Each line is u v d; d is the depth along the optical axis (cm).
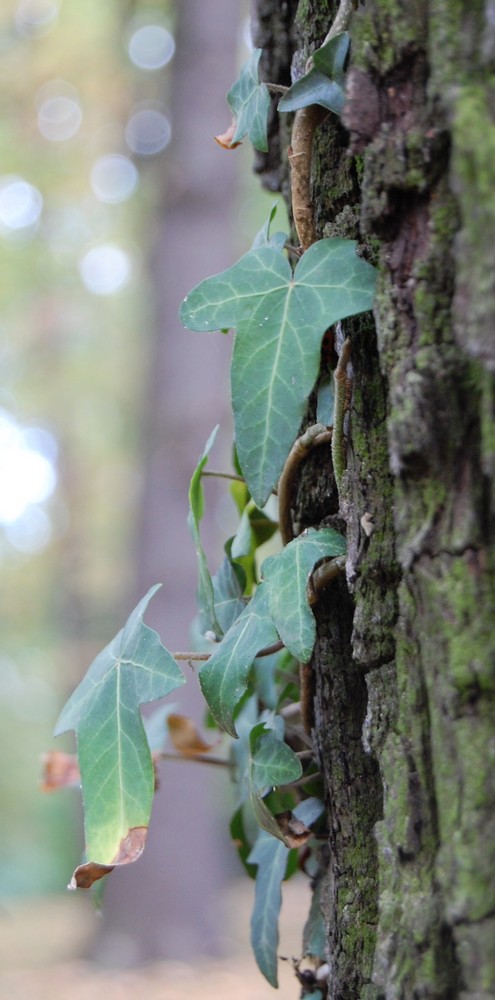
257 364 63
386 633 62
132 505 494
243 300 63
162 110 347
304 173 66
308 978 69
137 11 347
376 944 62
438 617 59
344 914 65
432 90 59
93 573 498
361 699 66
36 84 339
